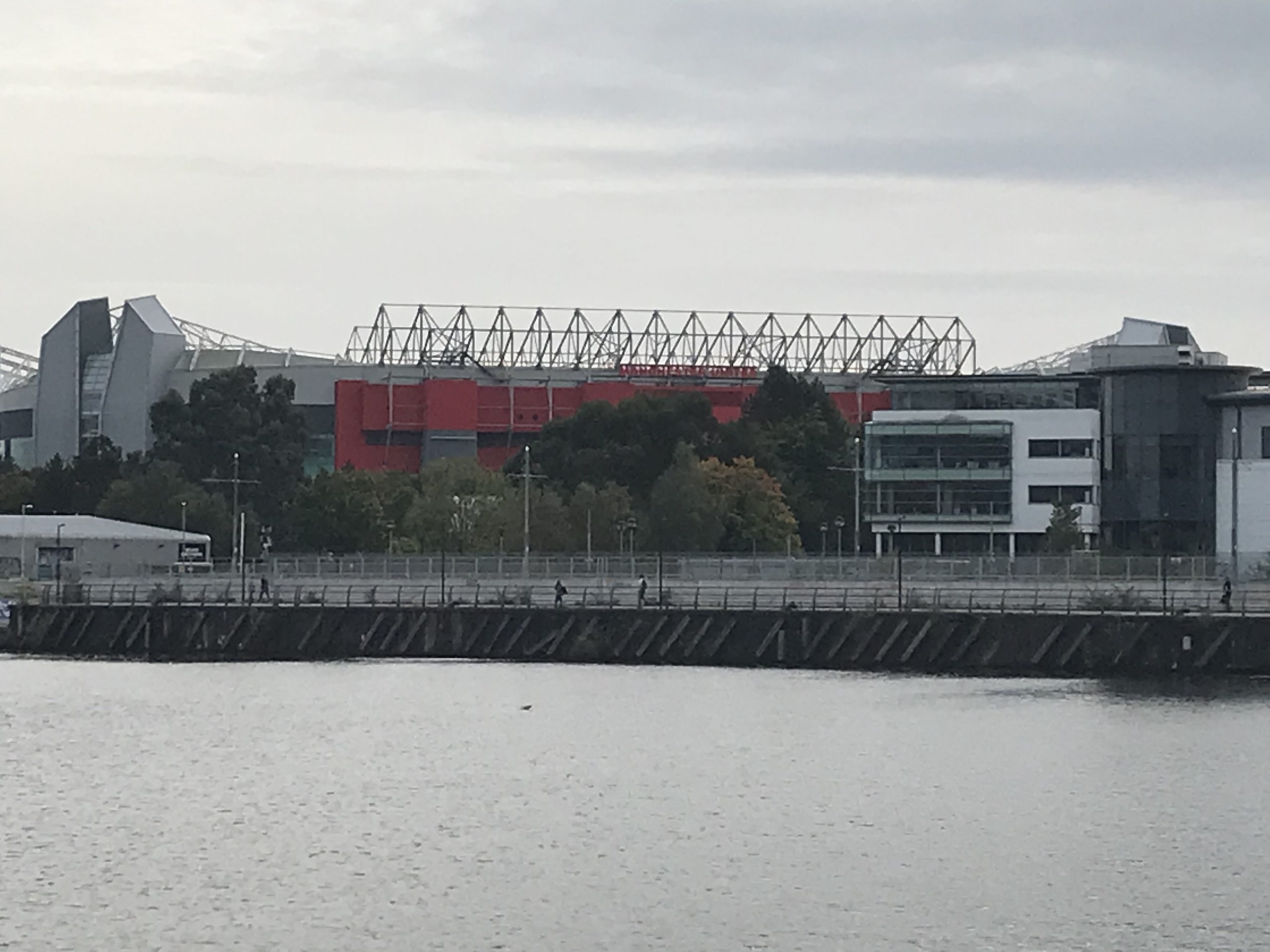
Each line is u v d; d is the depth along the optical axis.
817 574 196.12
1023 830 101.62
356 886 89.94
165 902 86.81
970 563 193.88
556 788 114.25
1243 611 164.62
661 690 159.25
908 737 131.62
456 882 90.69
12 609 196.00
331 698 156.38
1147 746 126.94
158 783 116.62
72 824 103.62
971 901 87.31
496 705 151.00
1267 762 120.81
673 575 199.62
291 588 199.00
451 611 186.12
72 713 148.00
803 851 96.88
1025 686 160.12
